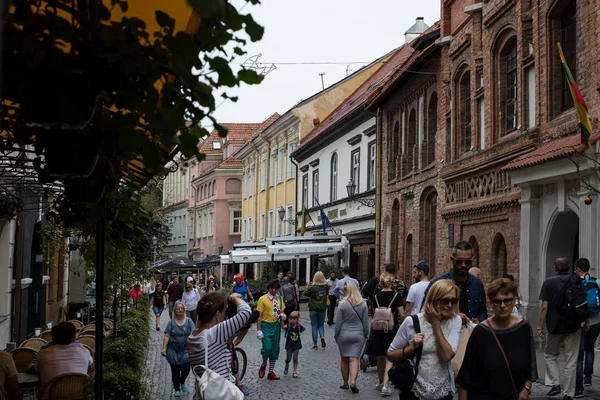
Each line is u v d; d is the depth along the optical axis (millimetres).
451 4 24453
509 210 19016
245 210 66500
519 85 18938
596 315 12266
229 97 3217
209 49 3121
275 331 14883
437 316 6582
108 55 3145
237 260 39250
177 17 4102
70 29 3105
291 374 15461
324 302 20172
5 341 15039
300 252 36938
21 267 15539
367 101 33969
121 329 13383
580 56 15531
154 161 3502
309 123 49219
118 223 9523
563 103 16984
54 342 9336
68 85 3205
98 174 4305
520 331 6277
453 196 23391
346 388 13227
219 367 7051
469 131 23422
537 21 17609
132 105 3281
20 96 3125
